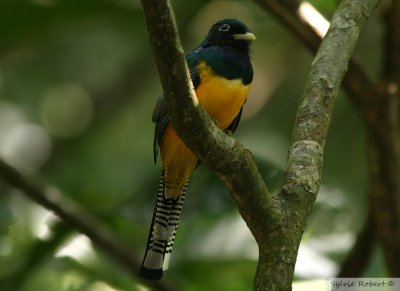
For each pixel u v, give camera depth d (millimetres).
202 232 11266
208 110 10008
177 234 11266
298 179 6543
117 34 15742
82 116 17875
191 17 11977
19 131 16906
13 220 11648
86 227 10312
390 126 10227
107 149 17344
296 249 6285
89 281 11133
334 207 11633
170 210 9672
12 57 17219
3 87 17312
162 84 6203
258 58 17125
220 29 10586
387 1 10453
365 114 10266
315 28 10172
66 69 17625
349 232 11820
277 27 16578
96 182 15484
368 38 15836
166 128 9758
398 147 10250
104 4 12031
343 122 15531
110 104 17797
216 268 11086
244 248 11062
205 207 11016
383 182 10273
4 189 12094
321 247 11359
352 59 10180
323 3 12766
